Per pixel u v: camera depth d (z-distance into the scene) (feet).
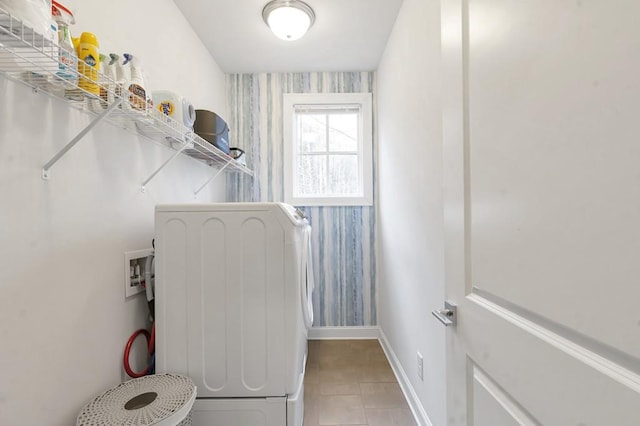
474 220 2.51
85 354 3.32
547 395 1.72
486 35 2.29
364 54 7.96
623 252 1.30
